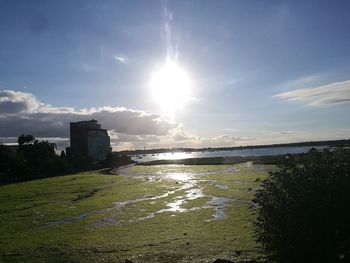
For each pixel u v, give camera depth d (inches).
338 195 724.7
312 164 761.6
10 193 3041.3
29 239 1346.0
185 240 1195.3
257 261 864.3
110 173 5172.2
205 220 1502.2
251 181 3006.9
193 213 1680.6
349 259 687.7
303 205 729.6
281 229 748.6
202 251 1049.5
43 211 2011.6
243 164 5649.6
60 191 3034.0
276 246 768.3
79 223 1609.3
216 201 2027.6
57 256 1105.4
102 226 1514.5
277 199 757.3
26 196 2797.7
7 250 1201.4
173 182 3339.1
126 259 1011.3
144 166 6742.1
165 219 1577.3
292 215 736.3
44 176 5378.9
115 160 7667.3
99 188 3137.3
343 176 730.2
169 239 1225.4
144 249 1120.8
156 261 984.3
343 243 711.7
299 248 732.7
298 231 733.9
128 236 1305.4
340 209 719.1
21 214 1955.0
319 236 723.4
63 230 1478.8
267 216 773.3
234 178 3380.9
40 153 6003.9
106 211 1894.7
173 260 981.2
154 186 3051.2
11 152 5339.6
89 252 1127.0
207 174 4136.3
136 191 2741.1
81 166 6648.6
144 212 1793.8
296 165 780.6
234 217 1521.9
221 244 1109.7
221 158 7273.6
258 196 793.6
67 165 6043.3
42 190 3164.4
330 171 740.0
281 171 784.3
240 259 922.1
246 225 1353.3
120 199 2330.2
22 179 4990.2
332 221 719.7
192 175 4116.6
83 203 2236.7
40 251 1171.3
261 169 4431.6
